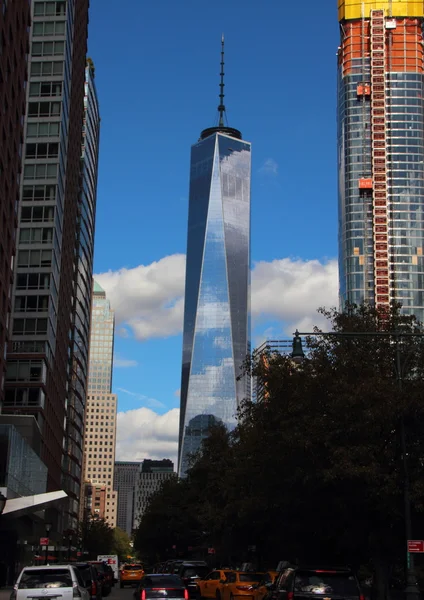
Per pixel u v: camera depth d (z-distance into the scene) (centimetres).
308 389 3709
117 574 9288
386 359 3900
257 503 4850
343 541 3997
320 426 3569
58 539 13600
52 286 11194
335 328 4075
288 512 4134
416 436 3619
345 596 2367
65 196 12519
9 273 7575
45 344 10875
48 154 11462
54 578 2447
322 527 4088
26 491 7919
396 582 4816
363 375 3756
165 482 12256
